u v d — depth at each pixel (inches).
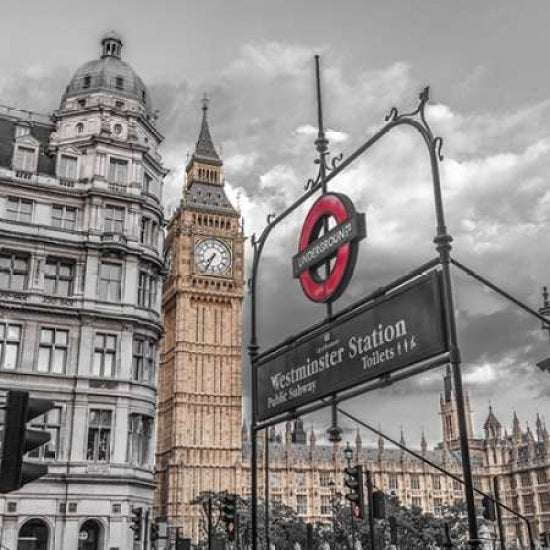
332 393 372.8
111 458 1899.6
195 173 7263.8
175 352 6648.6
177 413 6427.2
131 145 2204.7
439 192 321.7
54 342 1940.2
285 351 424.8
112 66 2393.0
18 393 431.5
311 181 438.9
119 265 2079.2
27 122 2251.5
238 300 6919.3
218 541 4520.2
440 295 307.4
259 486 6712.6
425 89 341.1
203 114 7632.9
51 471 1825.8
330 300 385.4
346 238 373.1
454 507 5698.8
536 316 358.3
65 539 1784.0
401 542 5108.3
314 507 7391.7
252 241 516.7
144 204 2175.2
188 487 6245.1
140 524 1807.3
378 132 369.7
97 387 1931.6
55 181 2078.0
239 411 6633.9
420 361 313.7
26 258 1982.0
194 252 6914.4
